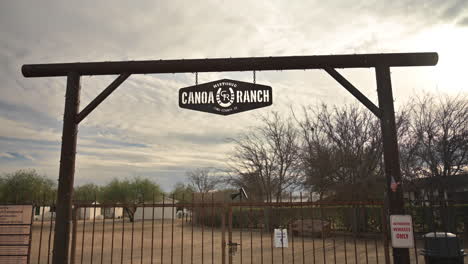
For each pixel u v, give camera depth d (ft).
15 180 123.54
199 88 22.93
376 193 55.21
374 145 57.47
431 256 19.70
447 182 58.18
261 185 80.02
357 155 58.23
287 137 77.97
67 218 20.71
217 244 49.16
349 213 57.36
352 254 37.27
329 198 64.23
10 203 21.42
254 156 79.82
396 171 19.80
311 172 65.21
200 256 37.99
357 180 57.31
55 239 20.34
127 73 22.70
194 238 58.65
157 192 157.07
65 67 22.62
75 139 21.89
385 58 21.42
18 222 21.11
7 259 20.71
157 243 51.93
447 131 58.90
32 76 23.04
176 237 61.82
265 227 67.92
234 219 78.95
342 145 60.70
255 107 22.44
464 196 57.82
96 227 98.73
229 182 85.10
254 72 22.84
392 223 19.15
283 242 22.94
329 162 61.67
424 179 59.88
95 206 21.70
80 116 21.97
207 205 22.13
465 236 46.39
